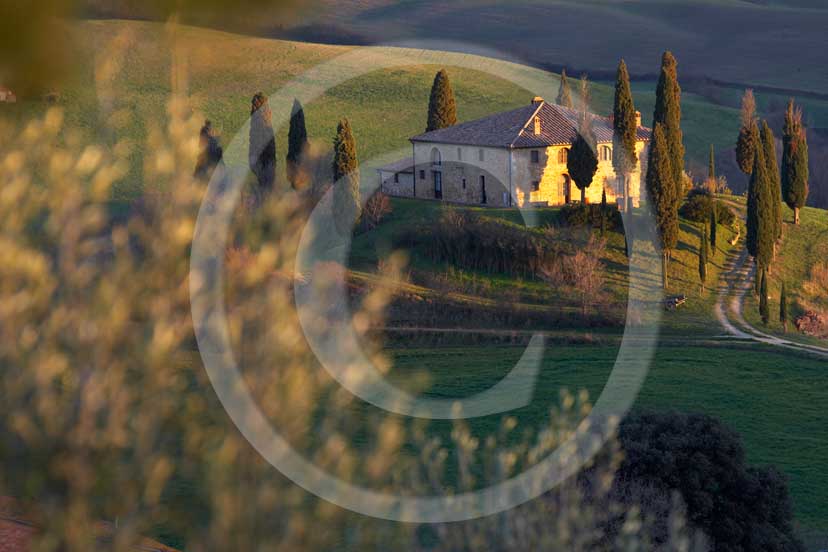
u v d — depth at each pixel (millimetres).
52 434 10164
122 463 10211
